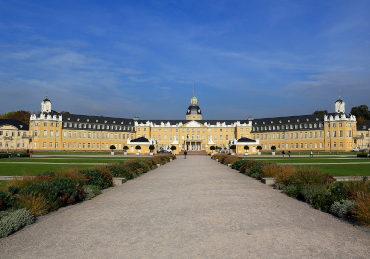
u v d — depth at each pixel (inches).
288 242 360.2
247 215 494.0
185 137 5880.9
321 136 4921.3
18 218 425.1
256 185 867.4
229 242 359.3
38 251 334.6
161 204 589.9
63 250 336.2
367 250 335.9
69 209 553.6
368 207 437.4
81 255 321.1
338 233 397.7
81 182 698.8
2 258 315.6
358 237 381.4
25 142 4867.1
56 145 4884.4
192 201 618.2
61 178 654.5
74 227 428.8
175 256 316.8
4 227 387.5
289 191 686.5
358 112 5885.8
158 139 5910.4
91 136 5315.0
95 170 831.7
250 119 6146.7
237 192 737.0
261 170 1016.2
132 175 1067.9
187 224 438.3
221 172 1300.4
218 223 443.2
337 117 4744.1
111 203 607.8
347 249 338.6
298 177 723.4
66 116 5113.2
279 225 434.0
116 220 465.7
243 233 394.0
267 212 516.4
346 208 474.9
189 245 349.4
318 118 5044.3
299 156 2950.3
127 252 328.2
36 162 1829.5
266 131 5639.8
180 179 1031.0
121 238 375.6
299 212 517.7
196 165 1800.0
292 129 5300.2
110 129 5565.9
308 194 611.5
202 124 5885.8
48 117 4827.8
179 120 6087.6
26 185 605.9
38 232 406.6
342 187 549.6
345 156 2898.6
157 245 349.7
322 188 615.8
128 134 5816.9
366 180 577.3
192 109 6392.7
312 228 420.2
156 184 901.8
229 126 5880.9
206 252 327.9
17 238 382.3
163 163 1907.0
